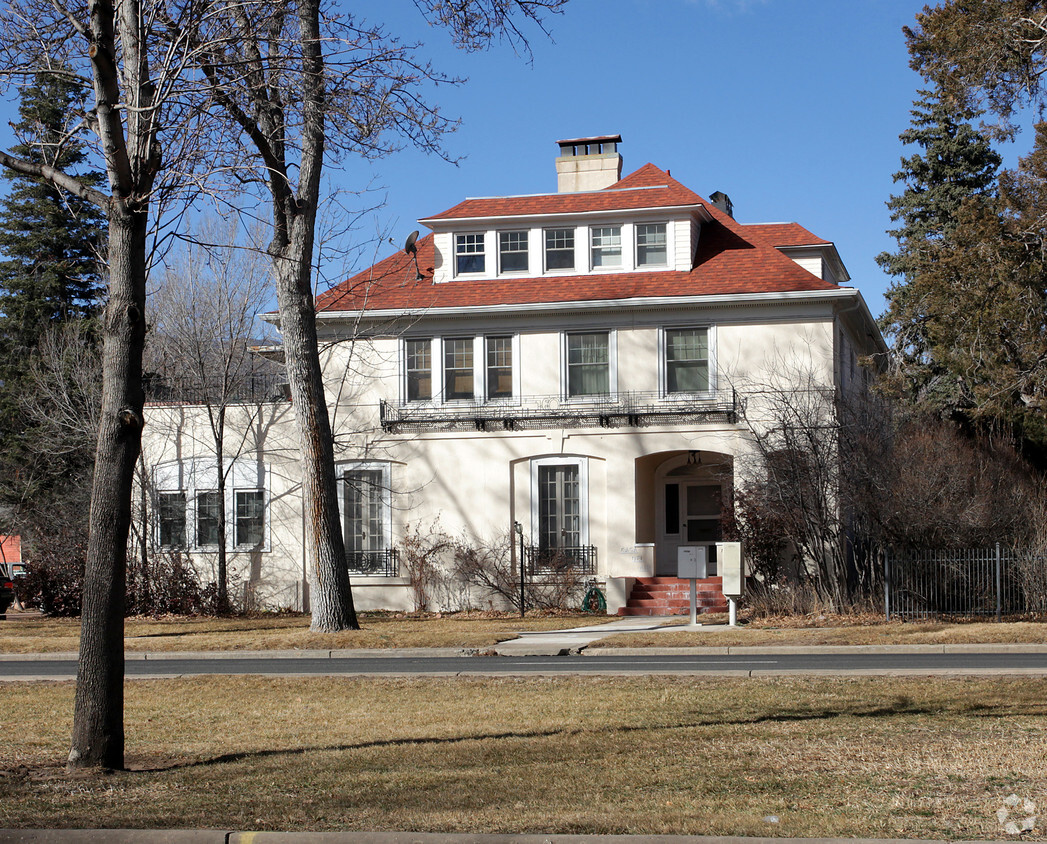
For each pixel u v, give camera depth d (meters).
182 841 6.72
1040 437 32.81
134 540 29.73
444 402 29.16
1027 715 10.62
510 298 28.95
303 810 7.45
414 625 24.06
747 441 25.88
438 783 8.31
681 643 19.20
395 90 14.51
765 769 8.50
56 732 11.35
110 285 9.48
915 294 28.06
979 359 26.42
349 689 14.26
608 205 29.31
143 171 9.59
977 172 40.94
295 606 29.05
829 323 27.11
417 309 28.89
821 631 20.23
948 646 17.91
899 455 23.97
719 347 27.75
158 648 20.53
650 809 7.26
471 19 16.78
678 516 29.80
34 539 34.00
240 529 29.62
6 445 39.44
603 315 28.50
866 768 8.38
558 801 7.59
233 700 13.57
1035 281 25.50
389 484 29.23
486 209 30.11
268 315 29.61
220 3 10.98
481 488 28.75
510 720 11.44
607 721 11.18
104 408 9.43
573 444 28.36
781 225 32.78
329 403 29.48
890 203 42.41
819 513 23.73
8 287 41.34
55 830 6.88
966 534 23.47
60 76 10.59
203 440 29.92
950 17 23.34
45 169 9.78
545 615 26.98
